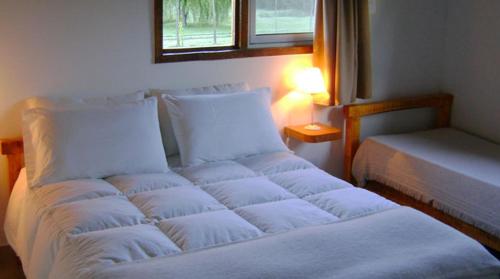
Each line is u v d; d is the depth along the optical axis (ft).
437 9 15.46
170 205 9.39
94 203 9.42
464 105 15.57
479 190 11.84
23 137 10.85
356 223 8.88
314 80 13.44
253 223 9.05
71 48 11.61
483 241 11.89
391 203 9.89
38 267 8.89
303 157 14.62
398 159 13.67
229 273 7.41
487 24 14.67
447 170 12.52
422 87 15.83
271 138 12.28
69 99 11.59
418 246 8.30
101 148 10.66
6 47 11.12
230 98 12.09
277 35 13.73
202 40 13.01
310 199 10.05
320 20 13.65
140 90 12.35
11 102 11.39
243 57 13.26
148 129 11.16
